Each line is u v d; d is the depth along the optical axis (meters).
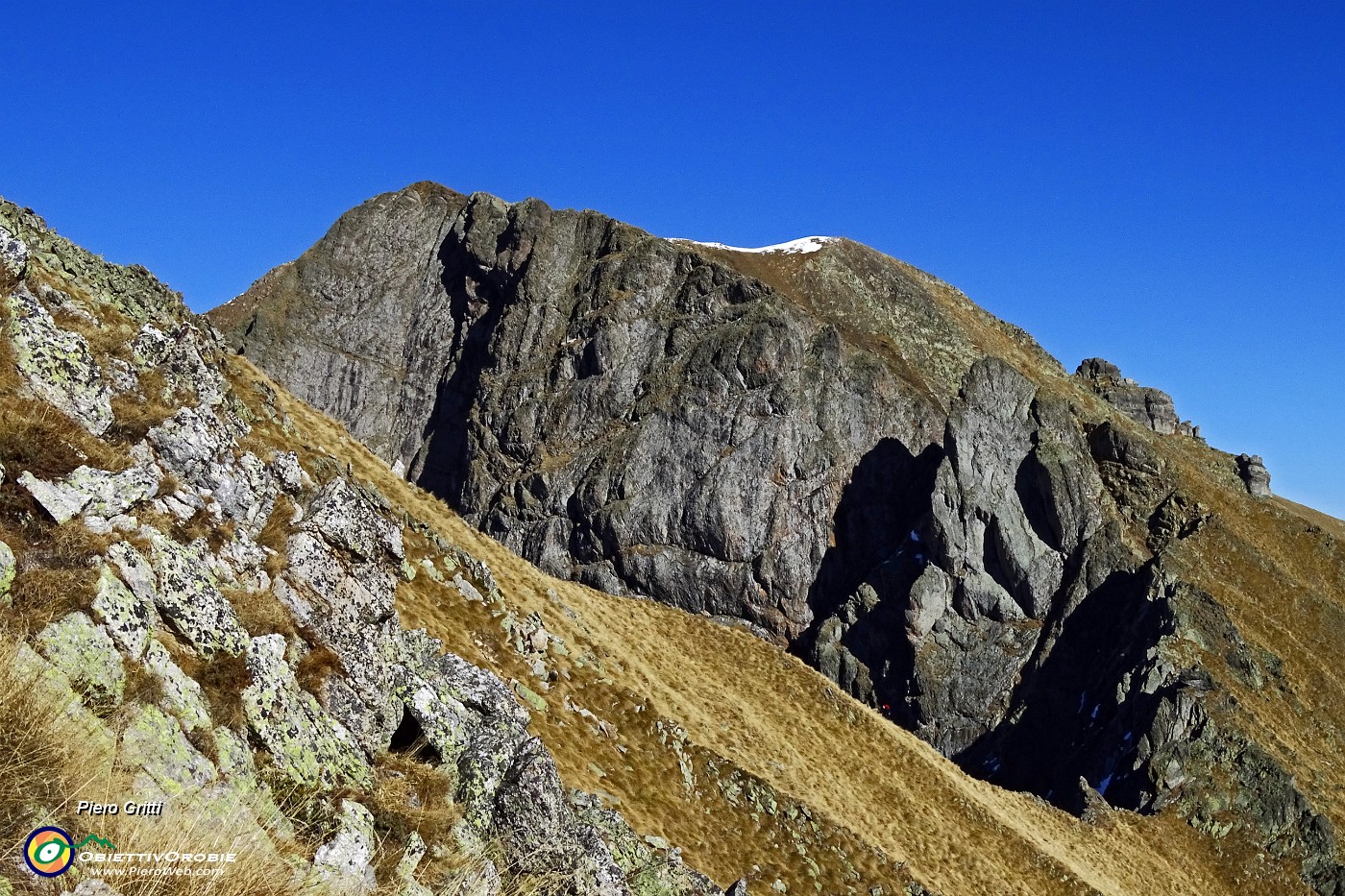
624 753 45.03
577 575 184.62
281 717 14.70
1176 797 120.19
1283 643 147.00
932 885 58.28
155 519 16.19
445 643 38.94
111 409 18.59
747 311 199.25
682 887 26.45
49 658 11.95
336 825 13.88
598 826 25.84
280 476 22.94
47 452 15.55
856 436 190.88
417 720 18.12
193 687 13.70
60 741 10.39
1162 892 98.56
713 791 48.88
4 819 9.38
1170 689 131.88
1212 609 147.38
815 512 184.00
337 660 17.33
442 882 14.39
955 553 169.12
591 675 49.75
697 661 74.69
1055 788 137.88
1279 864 113.62
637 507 184.62
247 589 17.12
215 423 22.34
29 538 13.91
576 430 198.25
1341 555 170.62
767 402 188.88
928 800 74.31
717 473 183.88
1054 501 170.50
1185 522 168.50
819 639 170.75
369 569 20.00
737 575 180.50
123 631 13.15
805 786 60.03
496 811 17.45
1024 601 167.12
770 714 71.12
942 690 161.12
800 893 45.62
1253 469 191.88
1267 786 119.69
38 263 29.88
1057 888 72.88
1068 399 197.25
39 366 17.33
